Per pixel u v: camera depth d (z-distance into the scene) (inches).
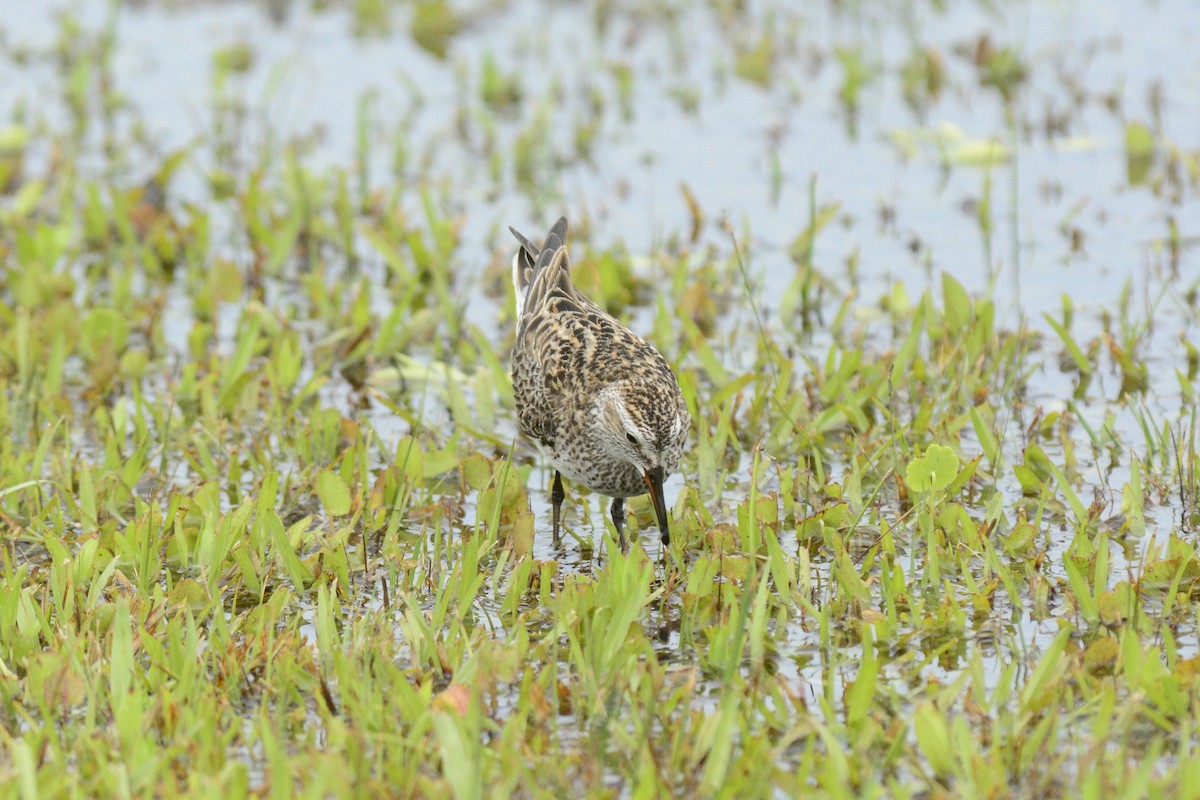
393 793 327.6
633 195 812.0
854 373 581.3
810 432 531.2
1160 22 1029.8
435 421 585.3
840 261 725.3
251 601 444.8
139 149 877.8
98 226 757.9
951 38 1013.8
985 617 420.8
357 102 948.0
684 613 418.0
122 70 994.1
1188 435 540.4
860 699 353.4
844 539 453.4
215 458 549.0
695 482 530.3
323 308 671.8
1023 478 497.7
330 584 437.7
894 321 653.9
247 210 747.4
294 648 392.2
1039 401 582.2
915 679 389.7
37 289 668.7
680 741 340.8
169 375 621.3
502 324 669.9
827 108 925.2
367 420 579.2
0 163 813.9
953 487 479.8
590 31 1064.8
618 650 378.3
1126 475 518.6
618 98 928.3
